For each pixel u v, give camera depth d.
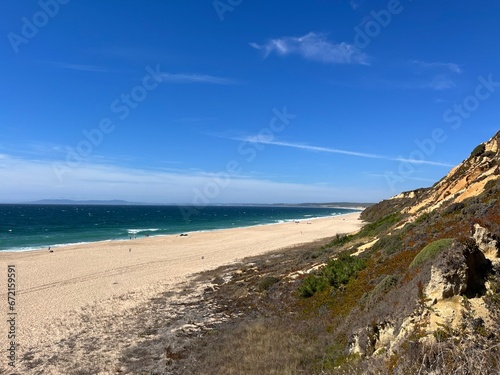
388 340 8.80
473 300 7.64
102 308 20.92
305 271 22.97
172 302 22.05
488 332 6.75
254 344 12.80
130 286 26.31
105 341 15.86
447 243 11.57
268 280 22.50
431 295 7.93
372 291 12.63
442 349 5.93
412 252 15.28
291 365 10.34
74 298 23.05
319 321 14.25
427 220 21.05
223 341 14.05
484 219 12.60
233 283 25.95
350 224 88.31
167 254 41.19
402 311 8.70
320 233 65.62
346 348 10.46
